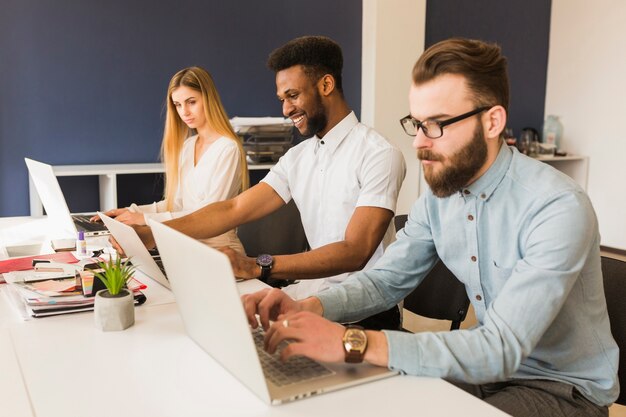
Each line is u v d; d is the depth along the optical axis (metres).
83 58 4.05
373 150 2.08
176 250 1.20
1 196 3.97
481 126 1.28
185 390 1.12
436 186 1.33
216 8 4.34
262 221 2.62
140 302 1.63
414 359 1.16
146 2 4.16
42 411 1.04
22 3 3.86
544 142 5.68
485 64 1.26
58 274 1.76
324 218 2.22
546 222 1.25
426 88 1.28
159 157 4.31
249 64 4.48
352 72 4.74
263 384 1.05
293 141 4.63
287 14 4.53
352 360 1.15
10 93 3.90
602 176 5.35
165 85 4.28
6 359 1.26
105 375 1.18
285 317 1.22
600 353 1.35
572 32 5.48
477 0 5.23
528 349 1.18
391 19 4.52
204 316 1.21
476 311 1.51
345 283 1.54
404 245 1.61
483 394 1.42
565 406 1.30
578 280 1.31
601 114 5.31
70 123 4.07
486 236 1.41
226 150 2.75
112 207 3.81
